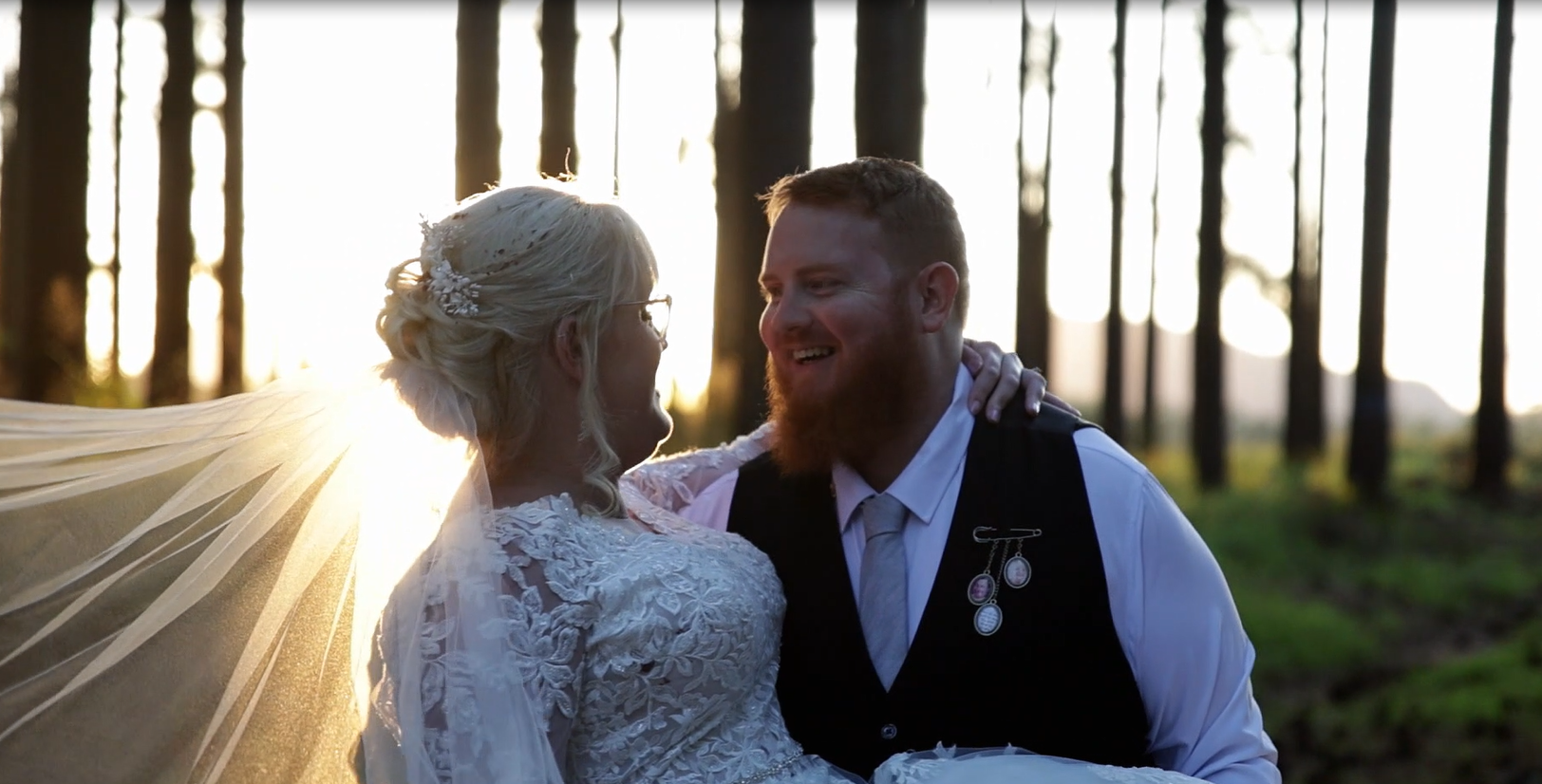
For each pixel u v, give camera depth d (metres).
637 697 2.17
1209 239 15.95
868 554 2.56
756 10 7.15
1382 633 8.91
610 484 2.36
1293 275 17.00
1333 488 14.13
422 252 2.28
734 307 9.73
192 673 2.18
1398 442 20.34
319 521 2.19
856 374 2.51
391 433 2.21
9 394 8.78
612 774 2.16
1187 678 2.49
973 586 2.52
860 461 2.61
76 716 2.18
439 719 1.99
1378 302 14.17
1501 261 14.86
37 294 9.24
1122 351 18.30
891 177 2.56
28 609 2.19
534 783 1.98
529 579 2.12
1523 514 13.62
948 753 2.42
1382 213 14.28
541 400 2.29
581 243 2.27
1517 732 6.51
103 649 2.19
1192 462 16.05
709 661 2.23
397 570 2.16
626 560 2.21
